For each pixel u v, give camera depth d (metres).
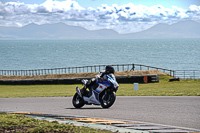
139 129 8.42
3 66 132.38
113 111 12.30
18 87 43.88
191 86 30.81
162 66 114.25
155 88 30.03
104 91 13.56
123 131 8.09
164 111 11.82
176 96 18.28
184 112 11.39
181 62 130.75
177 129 8.40
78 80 46.44
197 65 114.38
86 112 12.28
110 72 13.50
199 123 9.25
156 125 9.01
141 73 48.81
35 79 48.72
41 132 7.45
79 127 8.31
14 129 7.80
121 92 25.14
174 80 43.22
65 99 19.50
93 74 51.25
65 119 10.34
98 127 8.70
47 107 14.66
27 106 15.39
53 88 38.66
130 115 11.09
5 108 14.61
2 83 49.53
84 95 14.10
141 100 16.48
